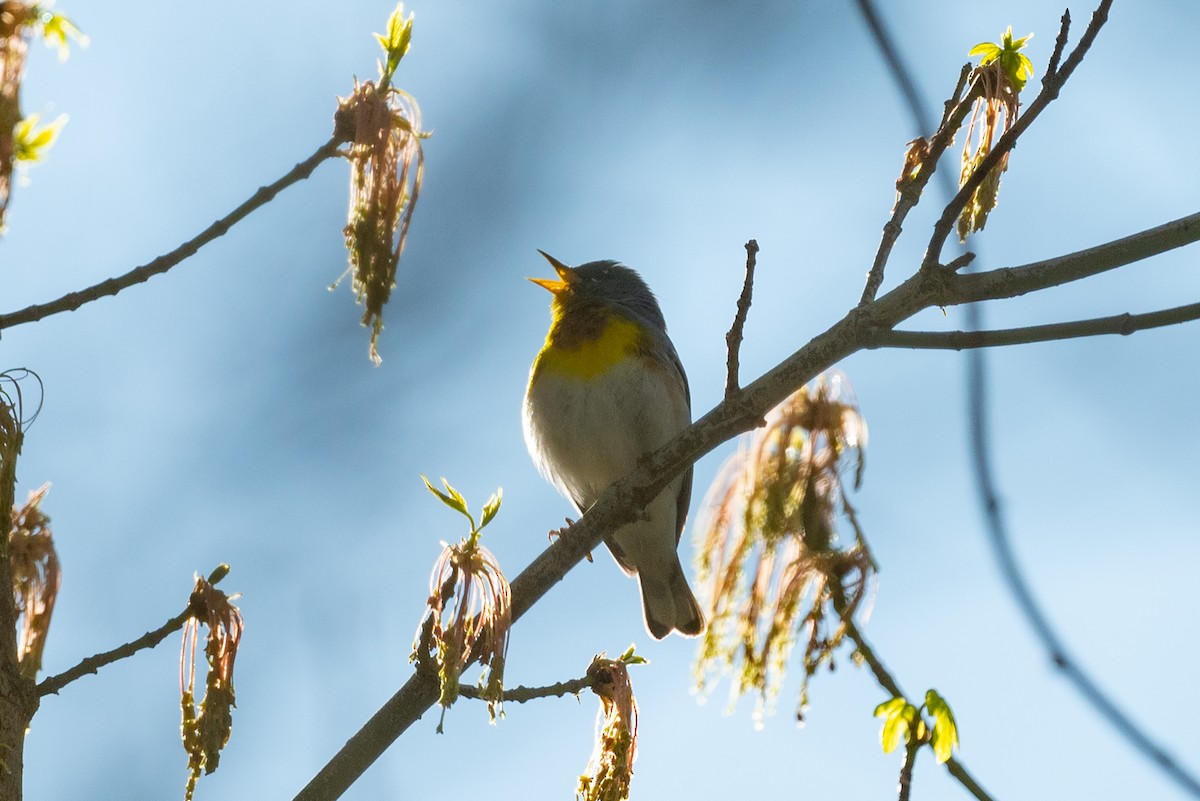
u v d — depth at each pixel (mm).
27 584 6785
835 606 6707
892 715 6258
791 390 6809
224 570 6105
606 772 6535
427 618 6477
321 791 6398
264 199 6656
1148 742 5777
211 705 5887
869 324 6723
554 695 6637
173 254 6438
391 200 6750
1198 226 6527
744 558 6938
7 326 6148
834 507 6887
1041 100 6527
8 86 6746
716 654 6867
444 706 6004
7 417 5902
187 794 5820
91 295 6273
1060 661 5812
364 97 6801
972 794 6145
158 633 5910
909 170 7195
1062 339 6434
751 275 6801
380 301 6680
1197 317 6328
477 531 6379
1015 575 5984
